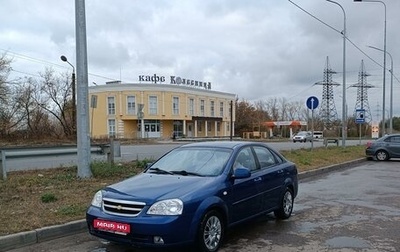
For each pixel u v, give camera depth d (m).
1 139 34.19
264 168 6.88
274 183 6.96
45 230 5.85
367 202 8.99
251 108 92.75
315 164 16.67
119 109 61.22
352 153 23.08
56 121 45.56
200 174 5.89
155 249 5.41
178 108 64.38
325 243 5.75
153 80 64.75
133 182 5.66
